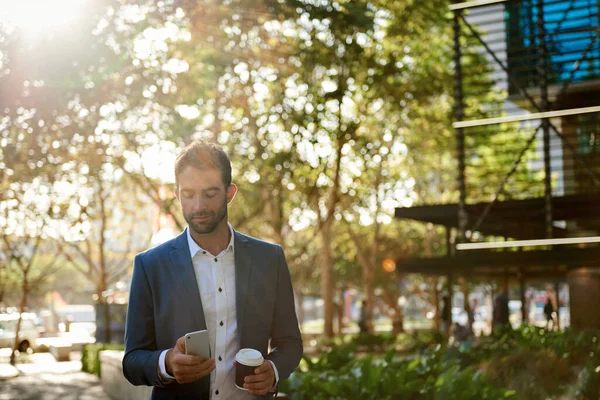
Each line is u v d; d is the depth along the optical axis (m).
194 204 3.24
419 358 9.28
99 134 18.61
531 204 15.01
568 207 15.09
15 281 30.39
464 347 13.37
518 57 14.42
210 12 14.36
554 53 14.18
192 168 3.22
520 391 9.77
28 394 15.73
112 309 25.34
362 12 15.13
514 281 16.44
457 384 7.86
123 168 21.89
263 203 23.52
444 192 37.16
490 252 14.80
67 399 14.62
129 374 3.34
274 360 3.49
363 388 7.82
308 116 20.62
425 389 7.76
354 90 21.73
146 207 29.95
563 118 15.70
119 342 25.19
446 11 21.27
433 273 15.95
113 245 33.97
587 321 15.47
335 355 10.27
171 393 3.34
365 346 28.64
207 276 3.42
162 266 3.39
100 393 15.78
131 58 14.51
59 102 12.38
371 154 28.23
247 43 18.34
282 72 20.27
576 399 8.95
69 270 64.81
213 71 18.56
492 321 16.66
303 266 46.00
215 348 3.39
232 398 3.40
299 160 21.41
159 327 3.37
